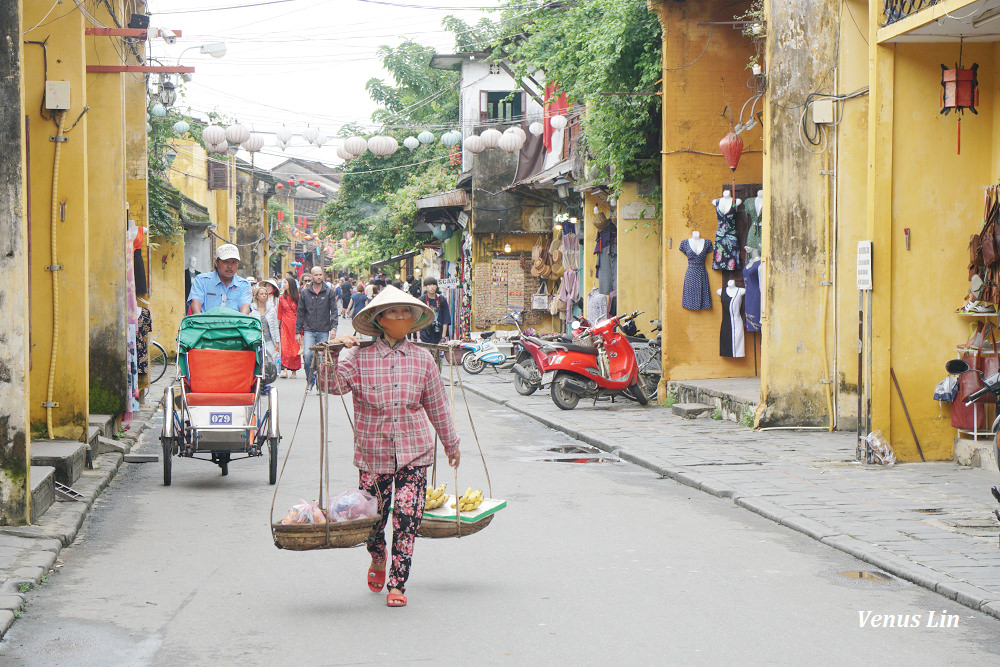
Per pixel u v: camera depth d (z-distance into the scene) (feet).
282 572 22.45
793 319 44.78
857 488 31.60
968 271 36.09
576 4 69.97
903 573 21.88
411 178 124.06
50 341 35.06
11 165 25.36
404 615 19.21
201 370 33.73
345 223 140.97
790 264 44.65
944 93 35.65
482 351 78.74
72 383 35.29
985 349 35.53
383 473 20.18
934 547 23.91
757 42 51.13
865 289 36.40
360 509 19.58
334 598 20.42
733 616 19.16
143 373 54.24
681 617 19.08
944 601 20.22
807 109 44.24
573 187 75.56
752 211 54.29
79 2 35.58
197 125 87.76
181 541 25.40
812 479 33.22
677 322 56.39
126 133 53.67
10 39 25.23
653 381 58.95
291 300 74.54
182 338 33.91
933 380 36.63
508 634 18.04
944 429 36.78
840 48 44.19
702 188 56.13
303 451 41.04
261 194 166.09
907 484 32.27
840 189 44.29
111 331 43.47
